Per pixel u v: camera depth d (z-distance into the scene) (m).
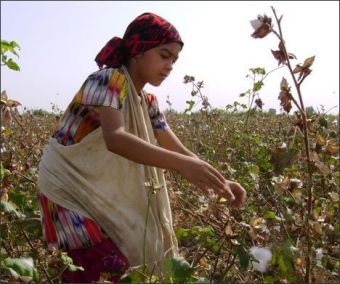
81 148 2.51
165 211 2.65
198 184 2.27
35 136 4.89
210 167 2.27
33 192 3.42
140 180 2.56
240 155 4.95
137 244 2.52
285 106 2.49
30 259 2.14
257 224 2.41
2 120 2.92
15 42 2.08
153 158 2.29
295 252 2.36
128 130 2.56
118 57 2.57
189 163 2.27
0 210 2.55
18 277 2.05
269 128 6.51
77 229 2.47
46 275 2.63
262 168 4.16
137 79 2.61
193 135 6.34
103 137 2.50
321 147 2.72
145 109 2.68
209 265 2.79
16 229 2.93
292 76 2.42
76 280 2.47
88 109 2.52
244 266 2.29
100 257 2.46
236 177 4.33
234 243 2.38
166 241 2.64
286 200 3.40
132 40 2.53
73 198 2.52
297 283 2.44
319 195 3.60
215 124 5.98
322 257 2.50
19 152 4.30
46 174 2.56
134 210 2.56
